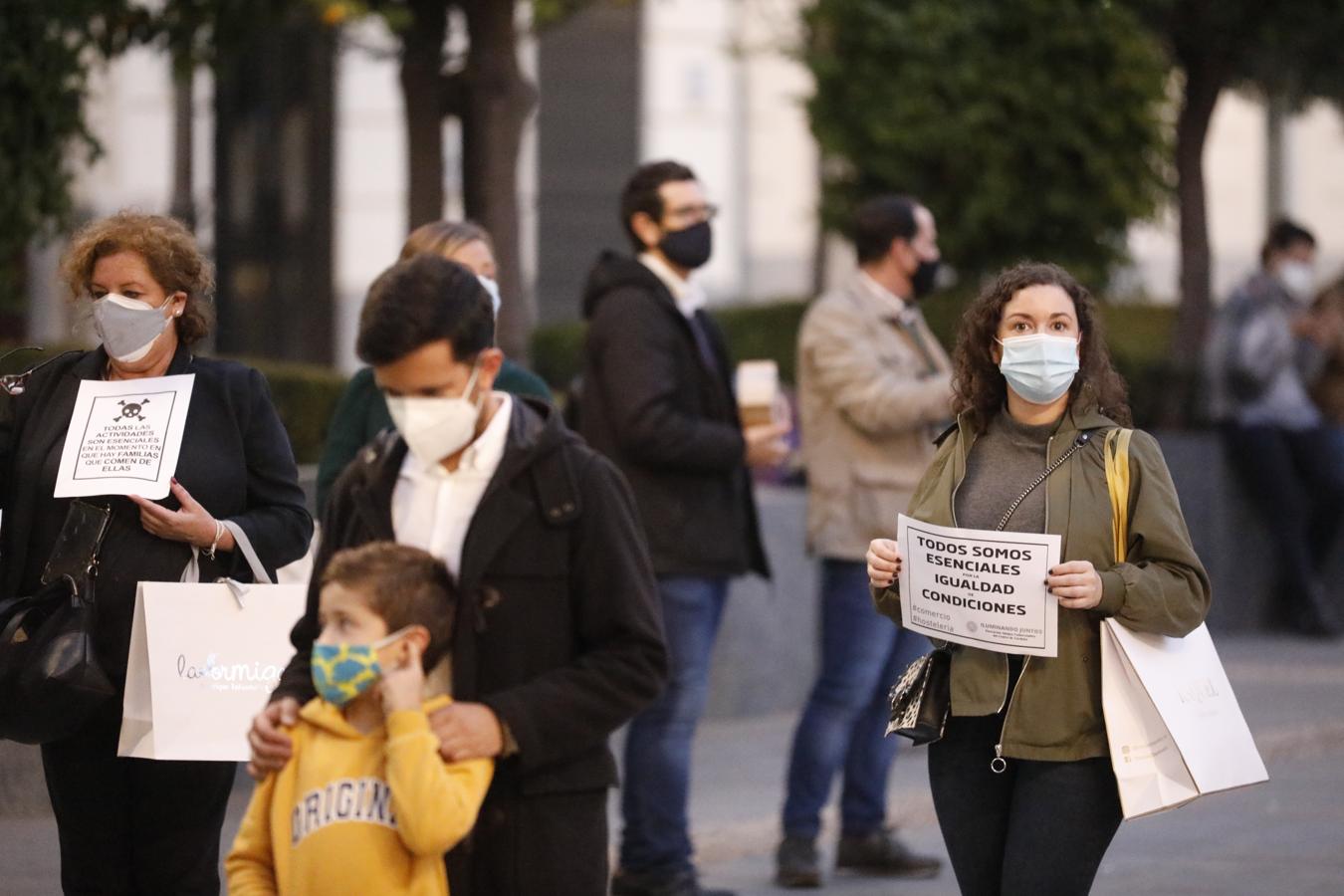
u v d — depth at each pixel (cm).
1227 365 2853
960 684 970
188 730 959
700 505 1398
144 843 1018
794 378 2989
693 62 4581
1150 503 956
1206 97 2891
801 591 2294
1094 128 2553
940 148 2531
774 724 2189
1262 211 5469
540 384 1274
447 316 767
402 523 813
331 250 3183
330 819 772
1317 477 2867
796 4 2984
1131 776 929
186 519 976
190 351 1030
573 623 818
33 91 1800
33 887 1359
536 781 804
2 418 1010
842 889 1486
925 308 2609
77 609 963
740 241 4706
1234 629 2886
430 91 2241
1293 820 1734
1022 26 2538
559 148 4438
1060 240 2594
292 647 974
